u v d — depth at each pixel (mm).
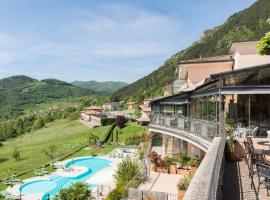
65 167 50594
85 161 57250
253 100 22531
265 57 29953
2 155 80688
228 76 18234
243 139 15391
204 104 25422
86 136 90812
